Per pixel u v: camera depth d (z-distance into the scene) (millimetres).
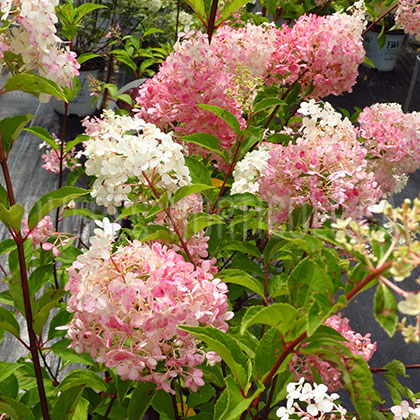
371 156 2260
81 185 3965
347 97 5703
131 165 1323
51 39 1324
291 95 2504
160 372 1229
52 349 1453
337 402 1739
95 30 5211
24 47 1355
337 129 1632
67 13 2867
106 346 1141
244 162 1690
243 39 2355
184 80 1900
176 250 1498
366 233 816
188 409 1704
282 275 1592
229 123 1754
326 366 1414
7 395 1557
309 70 2408
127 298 1114
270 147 1834
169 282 1128
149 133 1394
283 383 1536
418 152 2252
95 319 1188
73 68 1409
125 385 1366
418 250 758
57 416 1350
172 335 1152
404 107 5621
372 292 3332
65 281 1885
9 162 4188
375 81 6074
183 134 1988
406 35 7078
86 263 1141
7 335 2820
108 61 5434
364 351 1650
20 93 5027
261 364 1043
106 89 5176
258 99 2473
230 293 2045
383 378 2891
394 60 6234
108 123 1462
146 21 5172
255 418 1596
